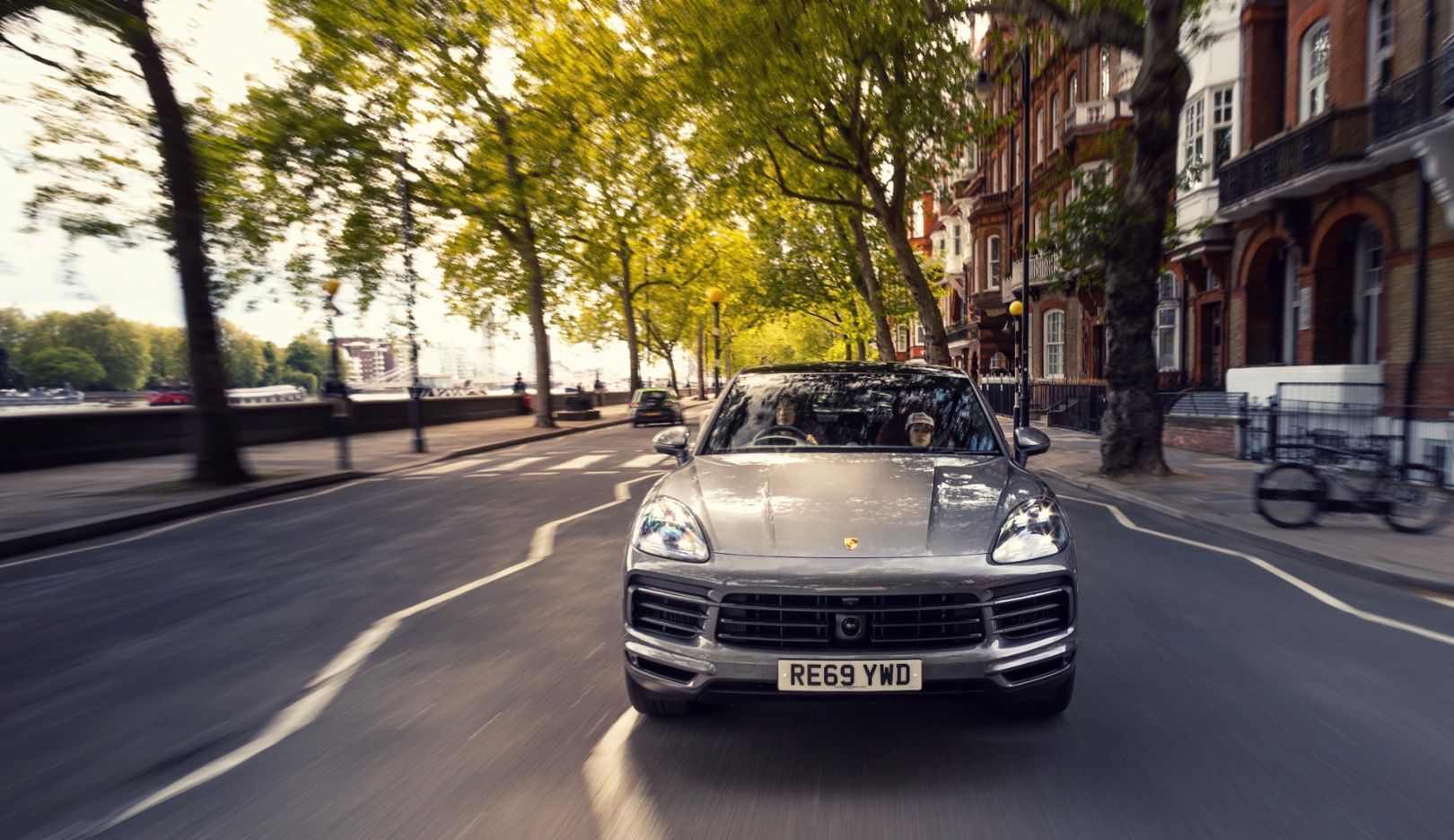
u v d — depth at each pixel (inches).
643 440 873.5
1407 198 516.4
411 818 102.4
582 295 1417.3
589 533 310.0
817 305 1464.1
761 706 135.4
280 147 628.4
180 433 739.4
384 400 1024.9
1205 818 99.5
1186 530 308.0
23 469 589.0
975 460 150.9
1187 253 795.4
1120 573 238.1
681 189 817.5
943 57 604.7
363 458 671.8
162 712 141.9
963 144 703.1
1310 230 625.0
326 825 101.2
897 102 628.7
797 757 116.8
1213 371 817.5
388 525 345.4
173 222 462.9
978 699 112.7
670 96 647.8
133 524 362.0
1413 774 111.4
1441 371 467.8
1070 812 101.2
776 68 568.7
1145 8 428.8
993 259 1445.6
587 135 946.1
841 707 134.6
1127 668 155.5
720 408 174.7
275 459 655.8
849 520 120.3
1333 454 309.6
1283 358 702.5
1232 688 144.3
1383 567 229.8
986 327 1477.6
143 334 4160.9
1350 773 111.8
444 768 116.3
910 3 511.2
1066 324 1175.6
